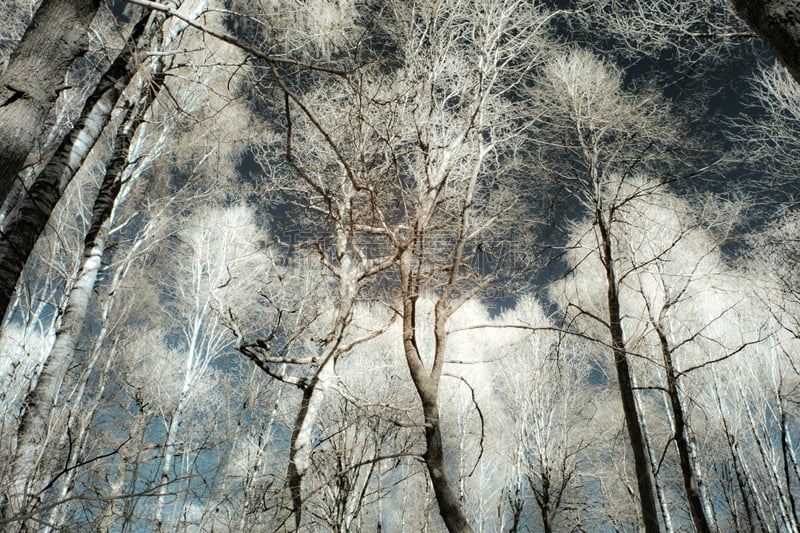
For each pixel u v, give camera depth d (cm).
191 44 754
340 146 586
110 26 579
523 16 770
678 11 663
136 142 845
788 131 740
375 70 579
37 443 400
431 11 743
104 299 827
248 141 812
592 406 1209
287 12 636
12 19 804
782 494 1062
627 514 1123
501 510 1053
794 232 736
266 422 630
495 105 753
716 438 1198
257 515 428
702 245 763
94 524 363
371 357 768
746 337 1141
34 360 750
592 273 1022
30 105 261
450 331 438
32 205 339
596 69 725
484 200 673
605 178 675
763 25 198
